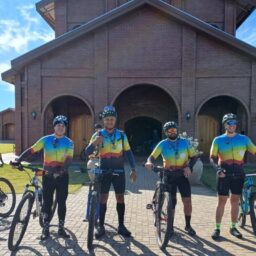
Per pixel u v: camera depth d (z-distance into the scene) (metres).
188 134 15.60
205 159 17.92
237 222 5.94
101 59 15.79
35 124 15.94
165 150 5.37
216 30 15.09
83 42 15.85
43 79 15.94
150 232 5.52
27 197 4.95
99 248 4.81
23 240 5.10
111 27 15.84
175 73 15.70
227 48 15.52
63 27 19.98
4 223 6.12
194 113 15.63
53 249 4.76
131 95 19.20
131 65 15.79
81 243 5.00
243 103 15.50
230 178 5.28
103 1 19.95
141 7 15.67
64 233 5.24
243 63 15.53
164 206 5.02
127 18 15.80
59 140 5.23
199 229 5.69
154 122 20.83
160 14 15.71
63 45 15.72
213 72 15.59
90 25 15.41
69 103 18.55
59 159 5.22
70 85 15.90
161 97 19.09
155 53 15.76
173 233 5.45
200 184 10.13
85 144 18.47
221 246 4.91
